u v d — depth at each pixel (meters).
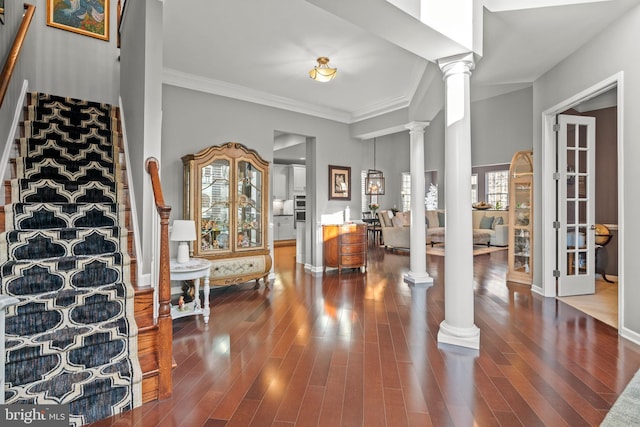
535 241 4.34
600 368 2.32
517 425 1.72
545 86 4.07
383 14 2.14
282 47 3.58
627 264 2.85
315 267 5.77
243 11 2.90
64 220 2.46
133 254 2.46
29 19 2.80
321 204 5.90
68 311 1.98
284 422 1.76
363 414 1.82
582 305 3.76
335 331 3.03
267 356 2.53
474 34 2.66
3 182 2.50
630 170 2.81
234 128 4.89
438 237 9.34
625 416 1.77
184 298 4.15
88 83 4.39
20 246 2.12
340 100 5.40
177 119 4.39
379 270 5.89
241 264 4.49
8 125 2.79
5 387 1.66
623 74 2.85
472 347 2.65
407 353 2.58
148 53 2.36
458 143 2.74
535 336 2.89
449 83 2.78
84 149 3.20
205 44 3.51
